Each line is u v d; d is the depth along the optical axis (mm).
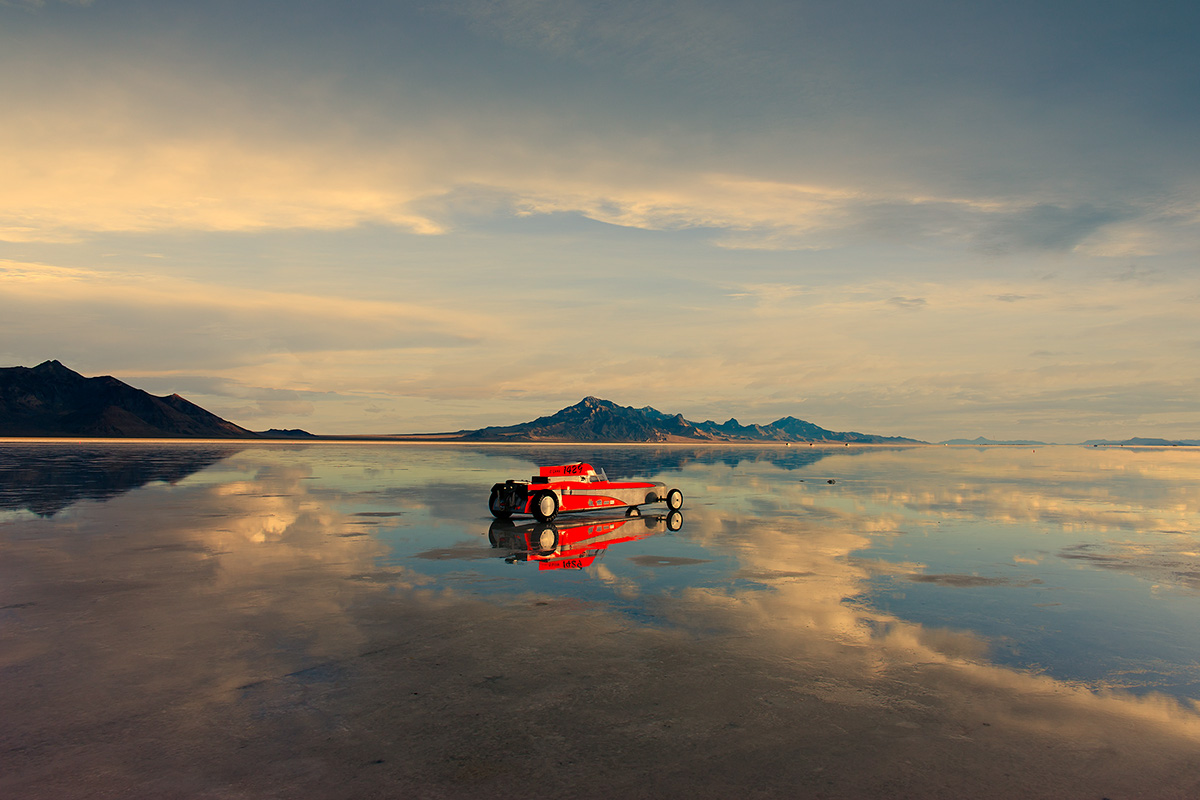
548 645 7012
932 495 25328
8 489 24141
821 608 8609
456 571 10742
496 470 40031
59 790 4199
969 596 9336
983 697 5781
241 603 8656
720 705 5512
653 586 9758
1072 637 7523
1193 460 84062
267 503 20469
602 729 5059
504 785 4254
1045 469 51031
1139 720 5371
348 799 4098
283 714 5316
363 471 38000
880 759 4641
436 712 5355
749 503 22141
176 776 4371
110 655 6680
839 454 99375
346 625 7703
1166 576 10797
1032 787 4301
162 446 100938
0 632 7410
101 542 13211
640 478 34156
